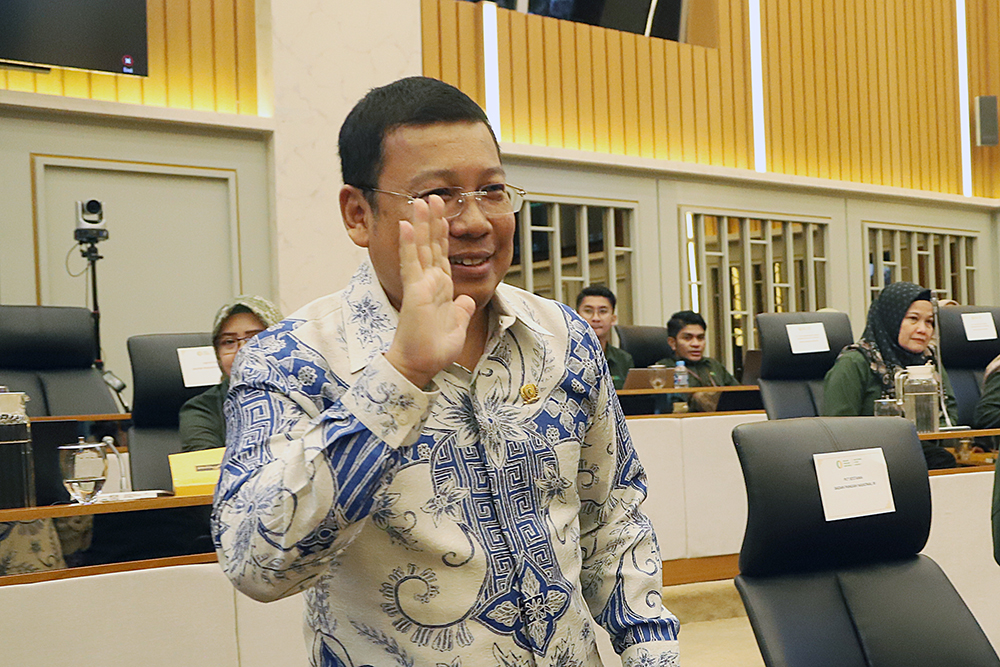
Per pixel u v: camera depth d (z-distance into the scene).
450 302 0.89
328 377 0.99
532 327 1.07
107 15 5.20
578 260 7.04
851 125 8.56
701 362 5.89
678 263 7.48
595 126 7.11
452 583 0.98
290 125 5.75
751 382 5.79
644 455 3.94
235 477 0.92
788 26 8.18
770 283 8.00
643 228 7.32
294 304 5.73
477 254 0.98
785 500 1.84
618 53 7.25
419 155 0.98
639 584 1.12
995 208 9.49
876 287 8.73
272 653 1.91
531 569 0.99
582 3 7.18
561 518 1.04
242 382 0.98
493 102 6.67
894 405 3.53
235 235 5.71
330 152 5.86
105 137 5.36
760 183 7.90
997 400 3.96
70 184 5.31
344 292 1.07
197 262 5.65
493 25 6.68
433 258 0.89
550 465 1.04
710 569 4.05
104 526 1.84
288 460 0.87
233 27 5.72
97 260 5.02
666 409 4.28
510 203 1.01
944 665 1.83
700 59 7.67
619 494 1.16
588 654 1.06
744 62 7.93
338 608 1.00
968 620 1.89
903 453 1.95
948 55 9.33
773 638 1.79
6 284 5.09
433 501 0.98
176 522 1.90
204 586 1.85
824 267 8.40
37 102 5.09
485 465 1.00
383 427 0.86
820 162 8.35
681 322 5.87
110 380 4.34
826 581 1.90
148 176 5.52
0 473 1.85
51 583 1.71
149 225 5.52
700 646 3.67
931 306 4.04
